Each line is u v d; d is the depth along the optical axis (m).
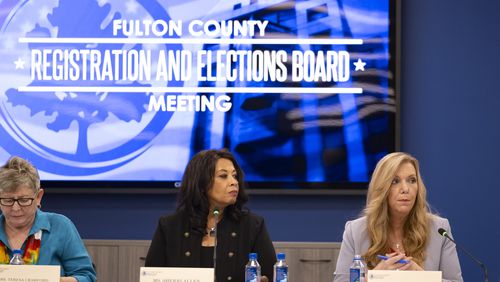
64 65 7.17
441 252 4.91
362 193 7.01
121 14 7.18
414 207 4.91
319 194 7.05
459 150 7.09
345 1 7.09
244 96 7.10
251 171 7.06
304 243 6.81
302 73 7.09
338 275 4.93
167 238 4.93
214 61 7.13
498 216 7.03
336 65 7.08
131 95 7.13
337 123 7.05
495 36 7.11
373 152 7.03
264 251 4.93
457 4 7.14
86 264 4.79
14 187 4.57
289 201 7.13
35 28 7.18
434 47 7.13
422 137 7.11
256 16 7.13
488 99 7.09
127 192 7.09
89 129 7.13
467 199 7.06
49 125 7.14
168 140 7.10
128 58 7.15
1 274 4.16
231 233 4.94
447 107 7.11
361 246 4.95
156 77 7.14
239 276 4.86
